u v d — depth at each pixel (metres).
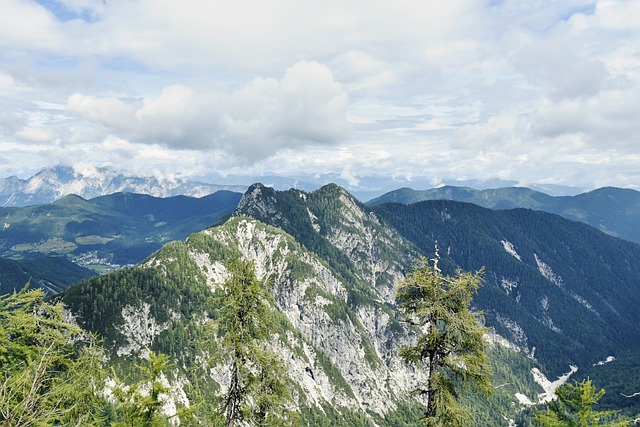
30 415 16.73
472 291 30.67
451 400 29.94
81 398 28.72
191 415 26.19
